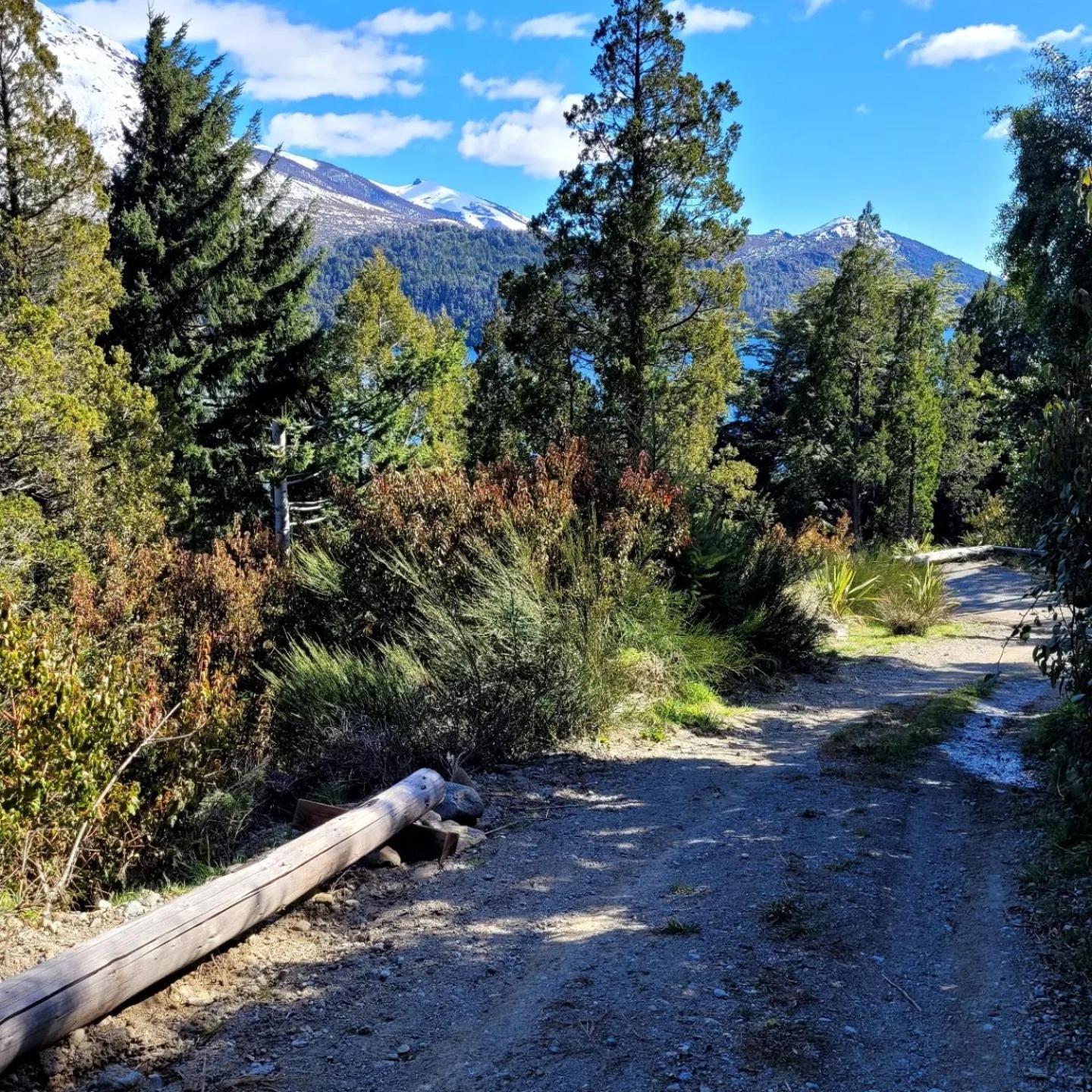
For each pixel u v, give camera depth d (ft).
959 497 121.39
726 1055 9.38
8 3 55.01
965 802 18.22
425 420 95.61
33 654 14.87
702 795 19.07
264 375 83.61
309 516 70.74
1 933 12.58
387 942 12.59
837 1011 10.30
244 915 12.03
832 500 115.03
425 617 25.90
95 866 14.92
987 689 29.12
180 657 24.02
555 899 13.96
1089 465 14.66
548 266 69.00
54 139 56.39
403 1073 9.42
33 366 48.11
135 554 34.14
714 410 76.13
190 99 86.43
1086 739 15.92
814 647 36.47
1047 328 57.88
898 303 105.60
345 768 19.29
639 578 28.35
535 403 70.03
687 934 12.23
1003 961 11.28
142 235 78.02
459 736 20.58
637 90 67.72
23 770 13.91
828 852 15.33
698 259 70.44
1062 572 15.03
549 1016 10.26
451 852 15.87
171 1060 9.78
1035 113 58.80
